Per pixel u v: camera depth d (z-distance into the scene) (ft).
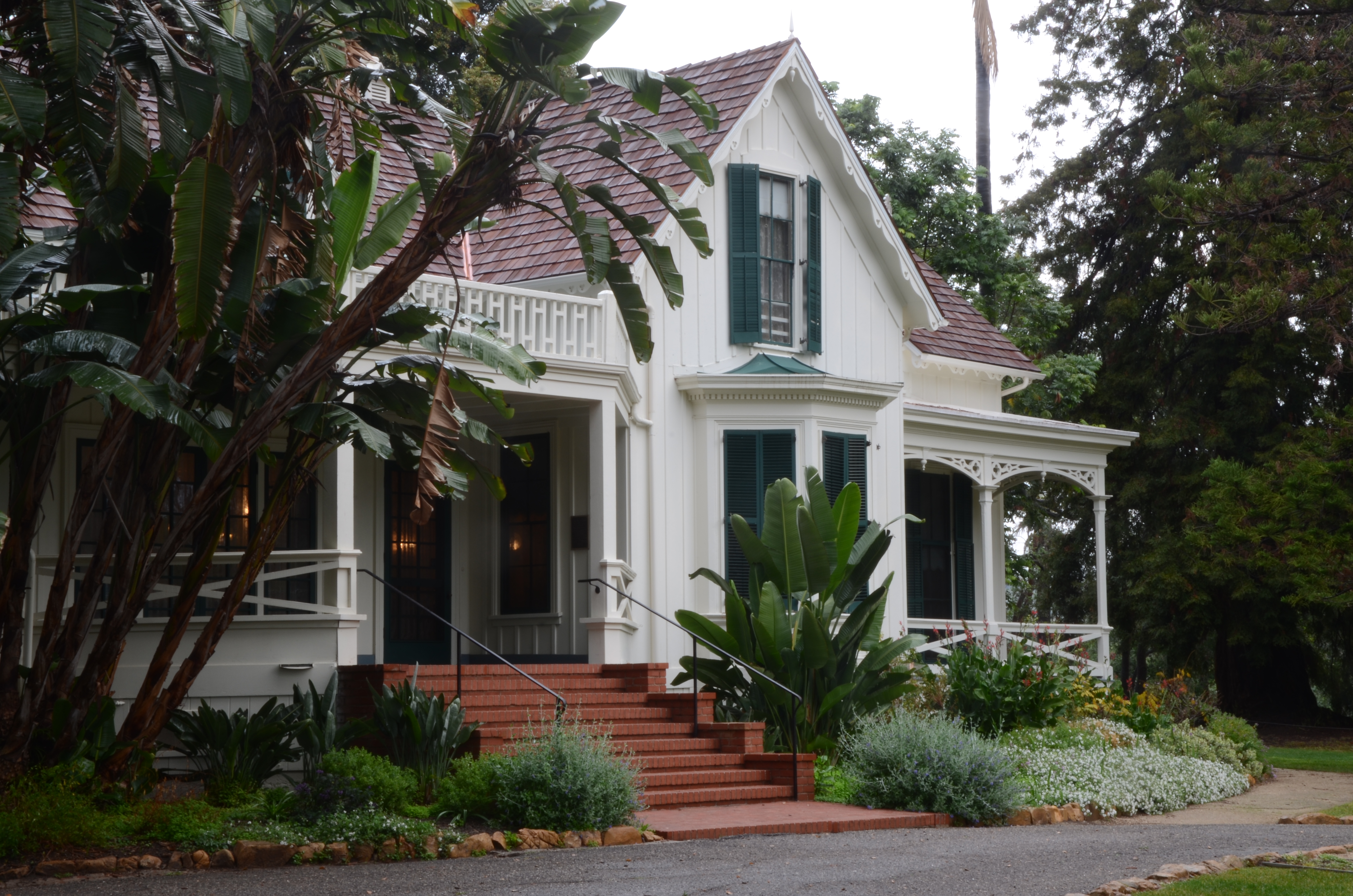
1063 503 115.24
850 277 69.56
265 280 38.11
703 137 63.93
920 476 77.97
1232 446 99.81
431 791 38.88
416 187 42.14
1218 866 30.76
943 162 106.01
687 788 44.88
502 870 30.99
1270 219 84.23
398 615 59.16
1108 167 112.06
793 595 54.44
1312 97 81.87
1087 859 33.01
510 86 35.91
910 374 78.79
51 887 28.37
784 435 62.85
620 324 58.29
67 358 35.22
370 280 55.52
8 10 33.96
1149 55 110.22
